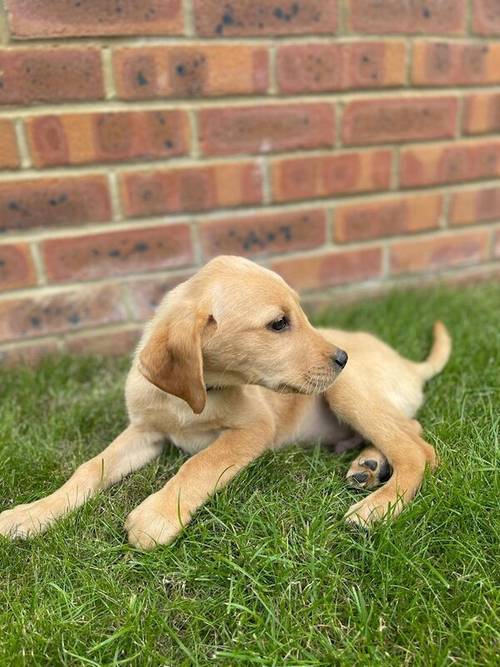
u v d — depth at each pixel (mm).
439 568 537
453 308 1008
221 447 642
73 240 867
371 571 532
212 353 604
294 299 640
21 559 561
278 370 619
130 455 679
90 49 794
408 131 985
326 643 482
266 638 489
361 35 903
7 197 819
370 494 611
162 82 838
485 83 1003
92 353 934
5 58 767
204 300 590
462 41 961
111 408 793
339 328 969
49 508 597
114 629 501
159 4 801
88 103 817
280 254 989
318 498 617
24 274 860
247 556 545
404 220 1045
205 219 926
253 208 947
